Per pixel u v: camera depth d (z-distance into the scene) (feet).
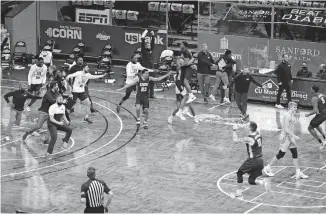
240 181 73.82
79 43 142.00
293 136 79.56
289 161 86.84
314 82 111.34
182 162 85.92
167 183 78.59
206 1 125.90
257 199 73.87
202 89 116.06
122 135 97.35
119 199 73.56
